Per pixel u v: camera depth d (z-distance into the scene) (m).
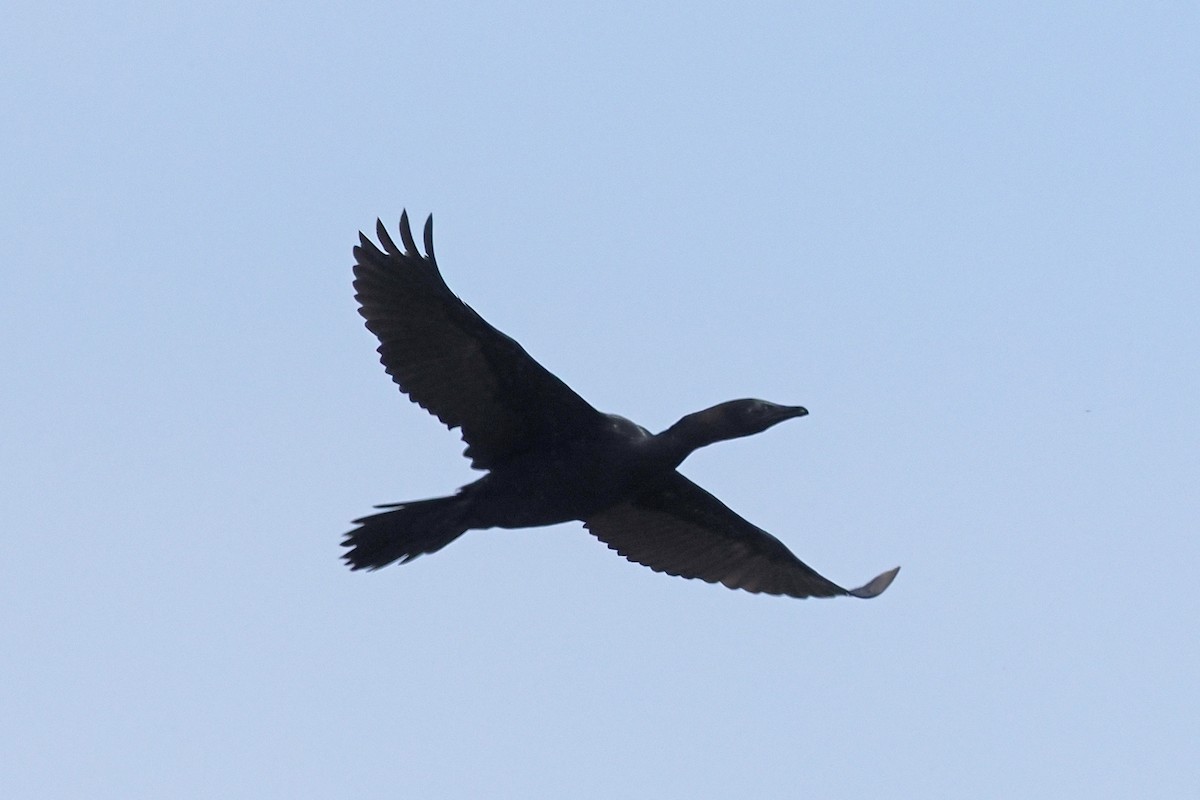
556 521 16.83
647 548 19.03
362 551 16.16
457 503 16.39
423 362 16.25
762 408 16.80
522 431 16.53
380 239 15.68
